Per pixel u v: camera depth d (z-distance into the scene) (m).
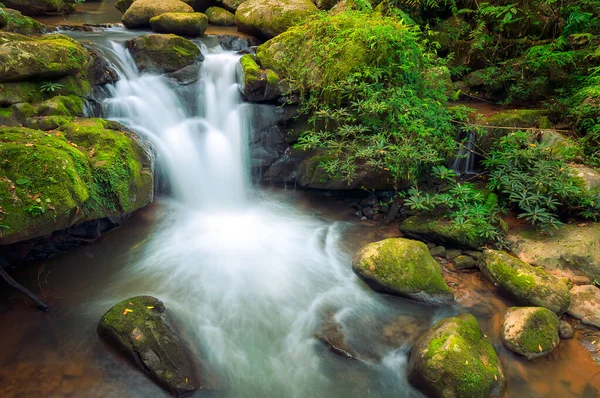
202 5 10.73
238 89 7.02
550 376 3.91
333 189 6.79
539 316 4.26
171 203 6.32
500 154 6.43
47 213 4.00
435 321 4.51
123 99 6.36
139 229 5.65
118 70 6.67
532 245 5.36
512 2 8.82
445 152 6.58
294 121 7.04
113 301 4.47
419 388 3.72
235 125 6.89
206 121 7.14
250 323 4.40
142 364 3.66
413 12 9.05
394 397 3.69
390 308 4.68
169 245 5.48
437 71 6.98
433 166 6.30
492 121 7.17
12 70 5.05
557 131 6.85
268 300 4.73
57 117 5.20
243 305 4.62
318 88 6.65
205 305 4.56
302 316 4.52
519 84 8.25
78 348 3.87
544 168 5.82
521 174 5.98
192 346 4.04
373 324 4.45
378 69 6.29
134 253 5.24
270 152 7.10
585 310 4.53
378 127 6.34
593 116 6.84
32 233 3.97
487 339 4.14
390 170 6.26
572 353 4.16
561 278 4.95
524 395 3.70
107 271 4.91
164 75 6.91
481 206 5.75
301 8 8.24
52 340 3.94
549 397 3.69
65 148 4.51
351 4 7.94
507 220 6.09
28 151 4.13
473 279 5.18
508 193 6.22
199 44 7.94
